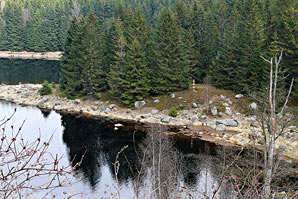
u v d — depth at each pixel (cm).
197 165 2412
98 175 2427
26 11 13450
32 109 4803
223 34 5741
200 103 4294
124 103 4750
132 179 2339
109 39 5312
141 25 4897
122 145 3206
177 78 4534
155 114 4281
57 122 4094
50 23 11988
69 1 13375
